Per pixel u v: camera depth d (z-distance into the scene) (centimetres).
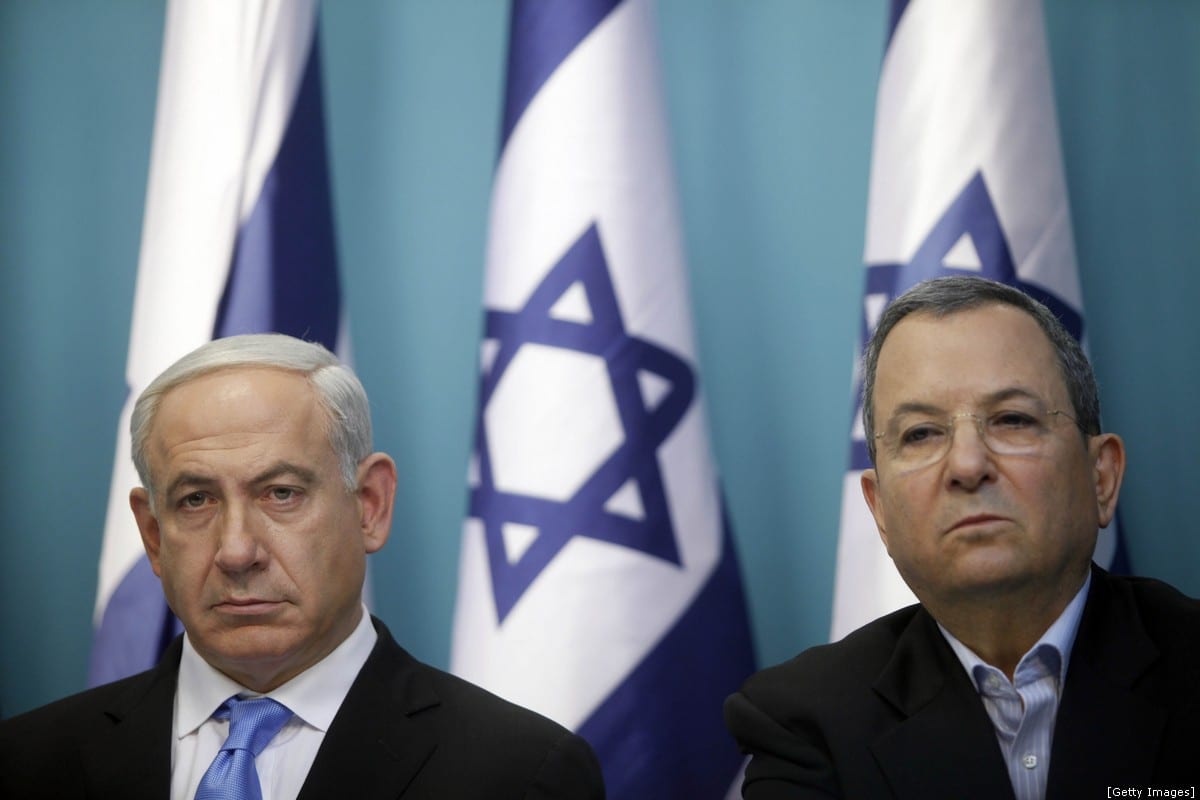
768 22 1069
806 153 1060
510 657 862
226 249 926
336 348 951
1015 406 589
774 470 1034
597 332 890
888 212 919
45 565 1041
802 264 1052
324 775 614
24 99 1077
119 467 919
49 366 1056
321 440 643
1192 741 579
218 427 630
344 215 1056
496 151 1069
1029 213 899
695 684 873
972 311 608
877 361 627
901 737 606
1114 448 626
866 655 655
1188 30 1080
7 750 663
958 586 586
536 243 903
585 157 908
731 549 916
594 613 861
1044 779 603
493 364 908
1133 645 607
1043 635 609
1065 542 584
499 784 624
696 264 1046
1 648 1032
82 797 634
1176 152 1070
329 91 1064
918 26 926
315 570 629
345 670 653
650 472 883
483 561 888
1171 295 1056
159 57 1080
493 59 1075
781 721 635
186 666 661
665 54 1063
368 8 1074
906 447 605
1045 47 931
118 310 1061
